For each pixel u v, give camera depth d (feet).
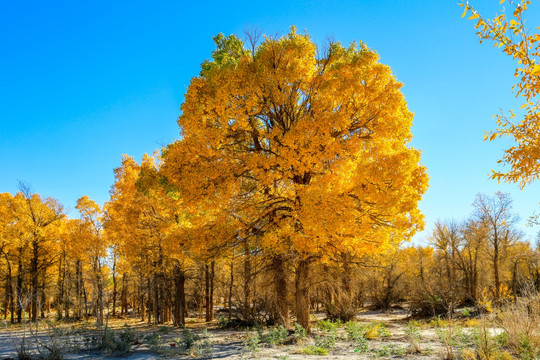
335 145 34.88
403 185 34.81
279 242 38.09
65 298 95.20
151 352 33.58
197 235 41.22
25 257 91.56
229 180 39.24
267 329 47.09
